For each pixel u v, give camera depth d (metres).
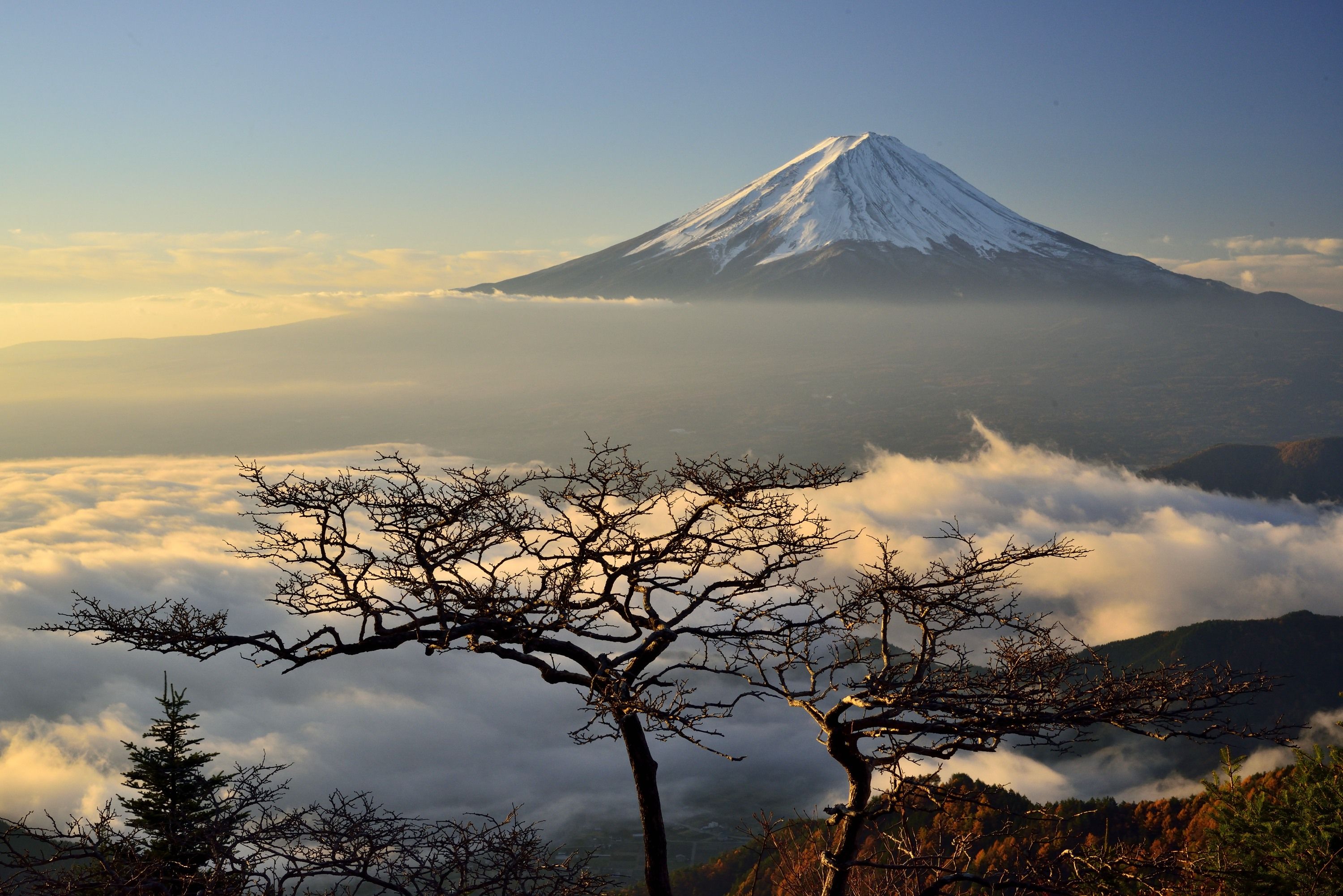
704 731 6.18
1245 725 6.09
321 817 5.83
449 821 5.81
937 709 6.30
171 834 5.45
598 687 6.55
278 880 5.17
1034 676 6.48
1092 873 6.32
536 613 6.59
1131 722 6.15
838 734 6.68
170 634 6.05
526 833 5.88
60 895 5.18
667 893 6.66
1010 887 6.30
